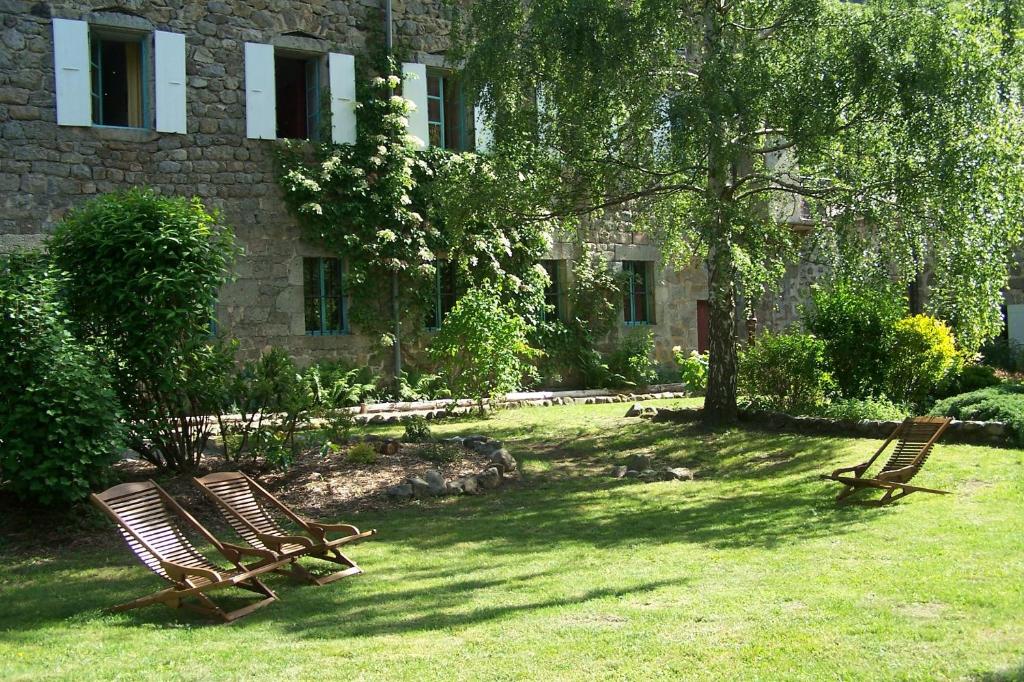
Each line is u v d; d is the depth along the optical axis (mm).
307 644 4227
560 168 10812
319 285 14727
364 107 14969
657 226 13359
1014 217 9789
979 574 4922
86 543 6641
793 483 8398
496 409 14328
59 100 12625
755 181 11328
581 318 17172
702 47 10367
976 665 3578
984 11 9750
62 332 7129
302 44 14531
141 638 4395
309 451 9453
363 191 14656
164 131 13328
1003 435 8961
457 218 11133
